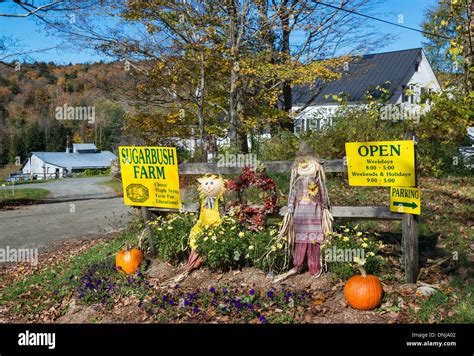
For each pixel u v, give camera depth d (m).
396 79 33.81
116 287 6.64
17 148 87.62
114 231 11.80
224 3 15.73
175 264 7.23
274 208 6.57
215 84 17.25
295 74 15.92
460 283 5.65
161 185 7.36
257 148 14.59
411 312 5.07
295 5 16.45
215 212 6.85
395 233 7.61
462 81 15.32
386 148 5.72
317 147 13.01
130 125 17.31
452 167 13.38
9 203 20.92
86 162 77.88
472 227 7.77
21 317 6.61
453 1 11.28
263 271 6.35
